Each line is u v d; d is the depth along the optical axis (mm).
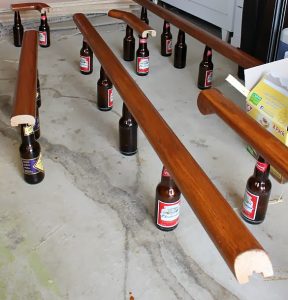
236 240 831
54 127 1986
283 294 1192
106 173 1679
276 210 1506
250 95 1715
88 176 1659
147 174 1680
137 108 1403
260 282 1225
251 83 1735
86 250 1321
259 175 1363
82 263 1275
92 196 1553
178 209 1369
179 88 2439
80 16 2525
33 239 1358
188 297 1176
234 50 2027
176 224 1403
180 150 1167
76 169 1696
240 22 2928
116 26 3443
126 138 1742
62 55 2865
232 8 3006
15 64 2707
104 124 2023
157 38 3230
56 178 1639
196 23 3682
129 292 1187
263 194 1375
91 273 1242
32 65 1748
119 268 1261
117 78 1630
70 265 1268
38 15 3445
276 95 1647
